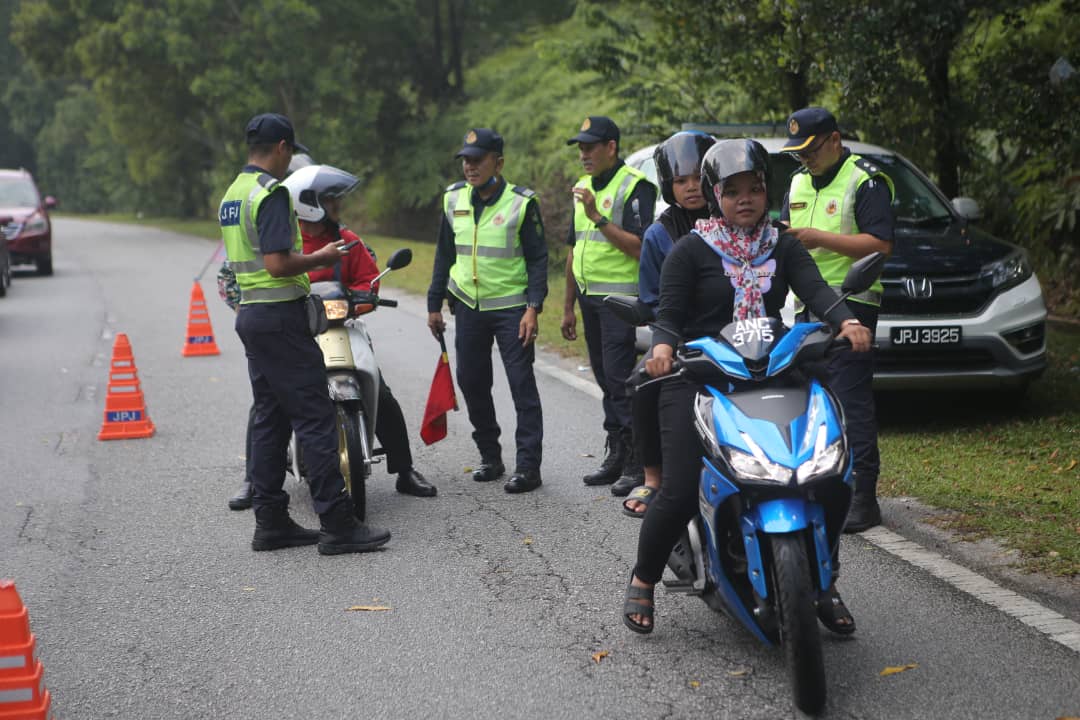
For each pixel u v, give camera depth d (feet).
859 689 13.29
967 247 26.30
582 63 49.39
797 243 14.32
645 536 14.32
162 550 19.29
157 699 13.65
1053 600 15.92
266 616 16.21
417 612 16.21
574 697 13.37
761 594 12.78
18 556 19.07
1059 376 30.45
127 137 145.18
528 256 22.56
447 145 104.42
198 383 34.96
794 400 12.91
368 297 20.58
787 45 37.24
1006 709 12.73
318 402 18.69
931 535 18.80
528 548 18.94
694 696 13.30
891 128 38.14
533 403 22.54
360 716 13.05
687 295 14.07
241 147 125.29
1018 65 37.45
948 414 27.68
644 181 21.61
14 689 11.98
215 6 108.06
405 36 110.42
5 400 32.71
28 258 74.64
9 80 241.96
